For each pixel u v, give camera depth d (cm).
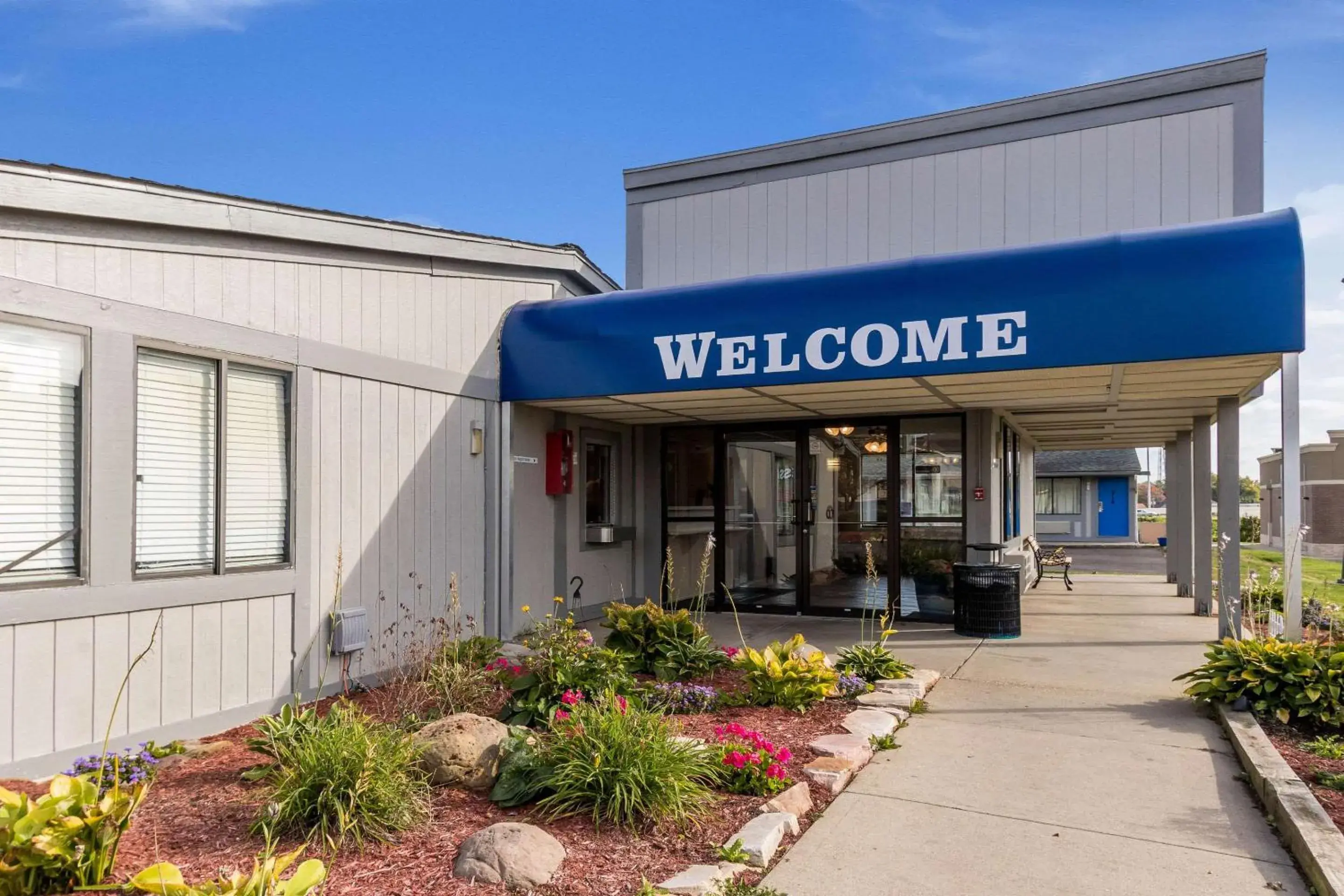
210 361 553
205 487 548
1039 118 1045
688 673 656
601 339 806
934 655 803
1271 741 508
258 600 575
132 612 492
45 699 448
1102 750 512
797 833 392
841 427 1058
